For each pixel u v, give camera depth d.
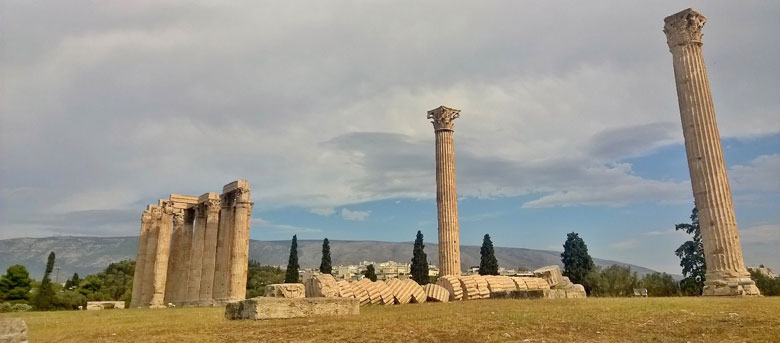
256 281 99.81
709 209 29.77
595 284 60.09
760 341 10.23
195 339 12.25
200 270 57.81
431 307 22.08
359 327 13.62
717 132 31.06
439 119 40.91
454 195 39.56
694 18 32.53
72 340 13.39
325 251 80.50
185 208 62.28
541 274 43.00
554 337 11.42
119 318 23.25
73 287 94.12
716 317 13.98
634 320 13.86
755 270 43.88
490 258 69.44
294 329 13.53
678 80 32.47
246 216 53.31
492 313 16.95
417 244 72.00
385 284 26.84
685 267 52.56
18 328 10.34
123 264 114.81
